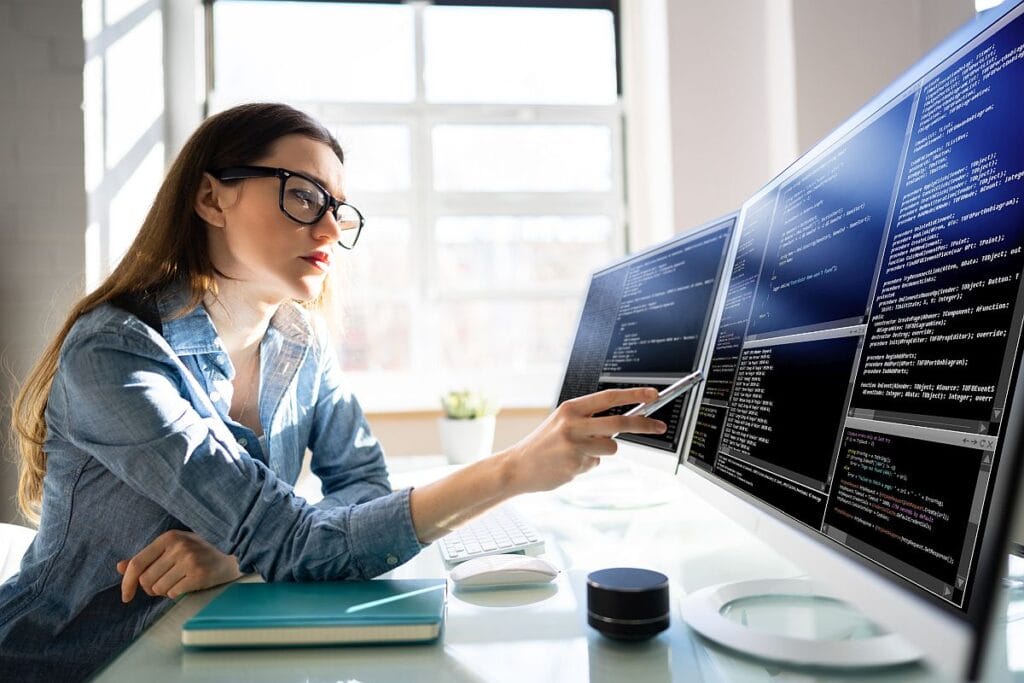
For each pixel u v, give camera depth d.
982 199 0.38
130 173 2.36
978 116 0.40
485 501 0.69
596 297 1.27
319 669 0.50
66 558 0.85
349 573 0.70
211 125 0.90
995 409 0.35
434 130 2.76
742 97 2.43
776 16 2.35
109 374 0.75
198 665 0.52
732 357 0.76
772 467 0.60
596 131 2.84
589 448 0.66
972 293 0.38
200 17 2.64
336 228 0.90
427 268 2.74
